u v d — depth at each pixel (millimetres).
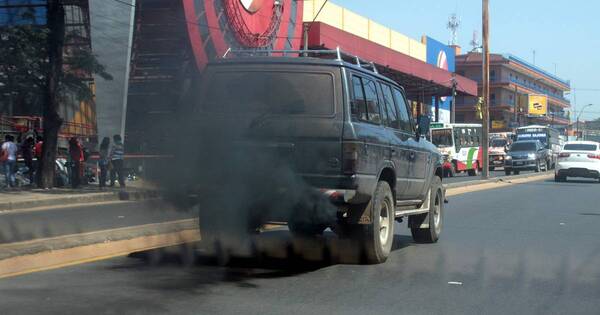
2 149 21047
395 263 9023
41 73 20891
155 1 28984
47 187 21094
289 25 33906
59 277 7414
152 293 6828
